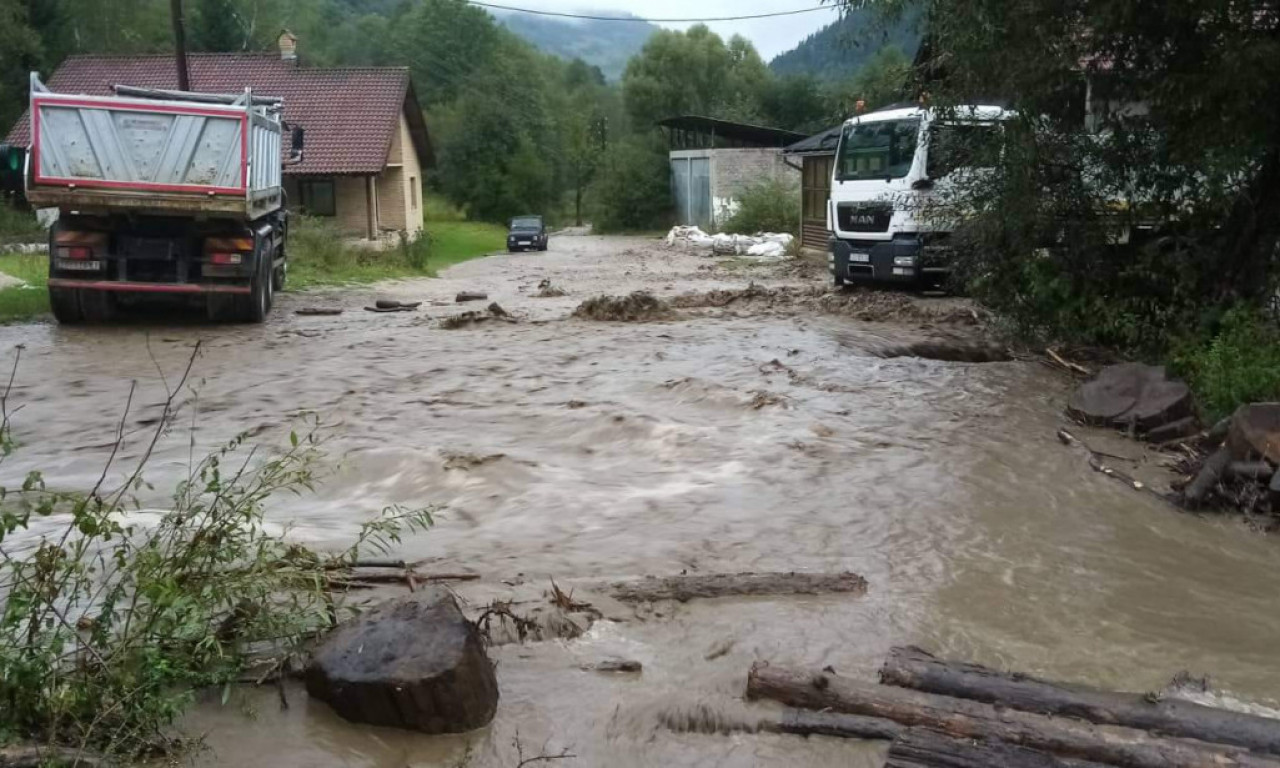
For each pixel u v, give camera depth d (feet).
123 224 49.29
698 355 40.91
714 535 20.99
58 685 12.71
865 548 20.38
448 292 71.82
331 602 15.92
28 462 26.91
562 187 258.78
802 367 38.01
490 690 14.11
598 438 28.58
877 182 56.85
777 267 95.35
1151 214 39.52
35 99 45.91
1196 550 20.83
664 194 205.57
